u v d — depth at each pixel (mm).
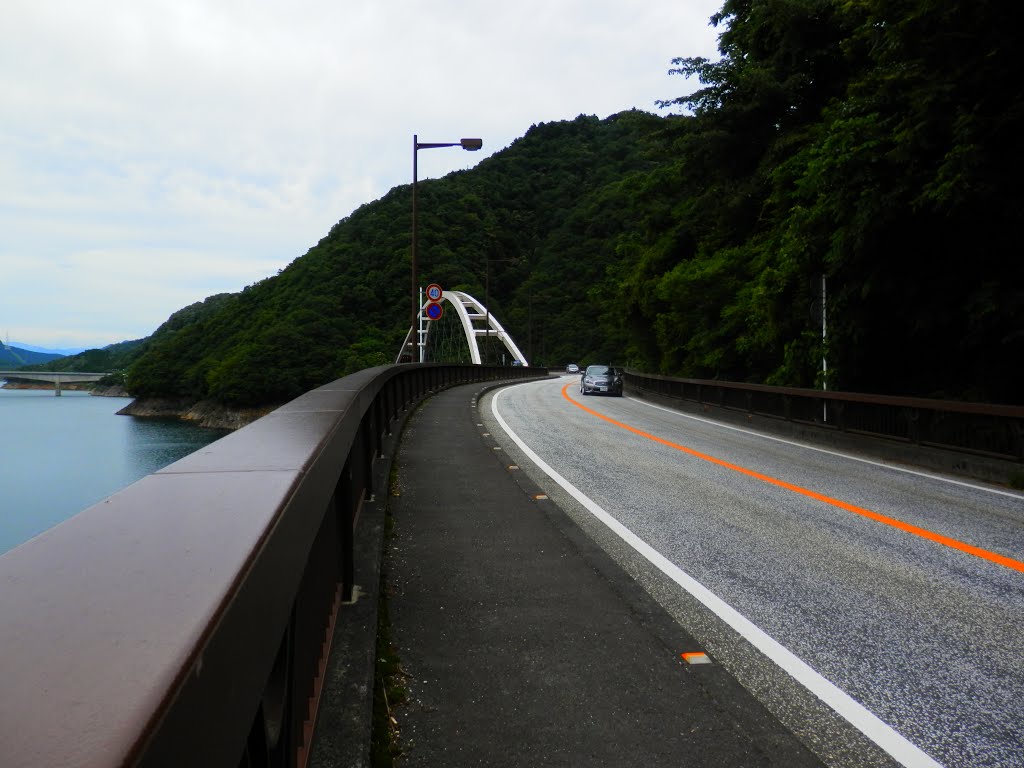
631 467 9430
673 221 34031
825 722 2912
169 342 100062
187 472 1589
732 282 23875
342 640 3008
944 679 3326
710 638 3766
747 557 5285
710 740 2668
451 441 10703
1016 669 3447
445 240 121375
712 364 24391
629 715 2826
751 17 23500
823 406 13016
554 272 133125
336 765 2143
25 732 510
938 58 10945
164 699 610
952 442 9758
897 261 12406
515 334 126062
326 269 102812
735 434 14172
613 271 40562
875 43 12164
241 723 909
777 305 17812
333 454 2520
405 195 136625
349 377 6422
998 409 8773
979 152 10133
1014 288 11328
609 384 28297
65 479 15914
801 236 14078
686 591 4500
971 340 11859
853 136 11695
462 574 4508
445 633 3584
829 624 3990
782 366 17969
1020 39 10086
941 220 11477
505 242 148000
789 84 21500
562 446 11414
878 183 11539
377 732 2559
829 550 5520
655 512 6742
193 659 698
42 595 797
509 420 15656
